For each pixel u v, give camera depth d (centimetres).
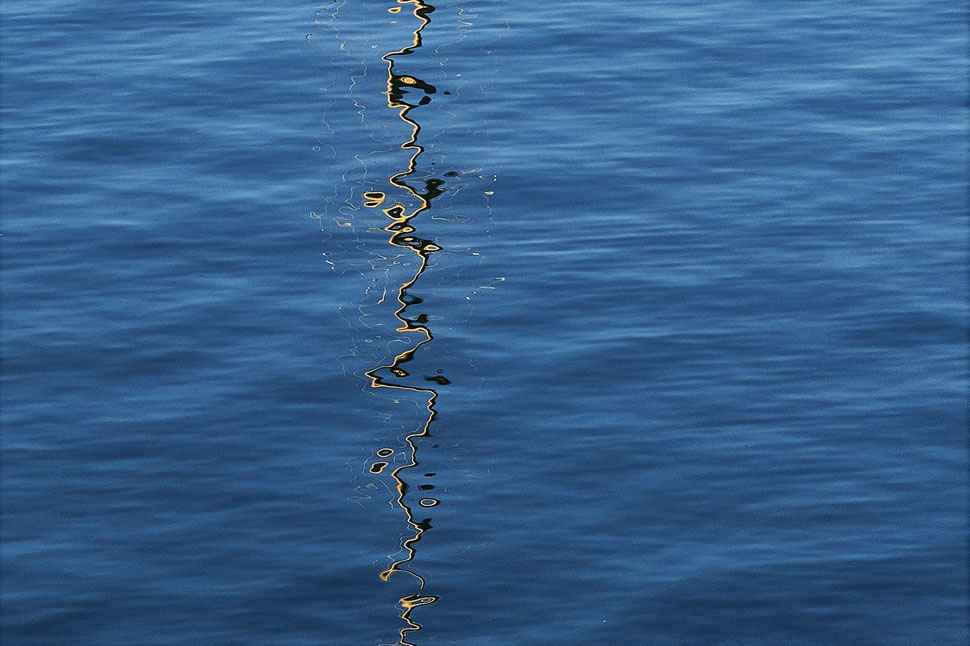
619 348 5041
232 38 7075
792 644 3997
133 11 7319
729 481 4500
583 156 6122
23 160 6112
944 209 5744
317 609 4125
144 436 4703
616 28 7119
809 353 5006
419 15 7288
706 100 6506
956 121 6319
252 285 5397
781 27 7094
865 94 6525
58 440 4684
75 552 4300
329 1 7456
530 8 7338
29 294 5328
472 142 6241
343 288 5378
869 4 7312
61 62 6856
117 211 5794
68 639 4038
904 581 4162
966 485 4469
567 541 4312
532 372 4944
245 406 4825
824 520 4359
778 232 5631
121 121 6394
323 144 6241
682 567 4219
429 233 5669
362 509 4438
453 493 4488
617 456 4597
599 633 4031
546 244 5591
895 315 5175
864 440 4638
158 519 4412
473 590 4169
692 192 5878
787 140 6200
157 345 5097
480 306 5266
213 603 4144
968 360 4959
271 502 4466
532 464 4581
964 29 7062
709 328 5131
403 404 4822
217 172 6050
